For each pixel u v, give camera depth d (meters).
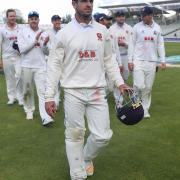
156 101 9.34
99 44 4.33
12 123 7.61
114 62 4.64
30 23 7.28
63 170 5.19
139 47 7.49
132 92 4.51
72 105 4.39
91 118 4.44
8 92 9.41
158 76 13.76
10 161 5.54
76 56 4.30
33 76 7.45
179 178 4.86
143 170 5.11
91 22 4.36
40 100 7.29
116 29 9.06
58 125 7.35
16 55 9.02
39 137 6.63
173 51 26.92
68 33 4.28
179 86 11.52
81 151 4.56
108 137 4.41
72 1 4.33
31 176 5.02
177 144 6.11
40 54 7.30
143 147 5.98
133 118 4.36
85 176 4.63
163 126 7.14
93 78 4.36
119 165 5.28
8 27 8.92
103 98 4.44
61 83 4.45
